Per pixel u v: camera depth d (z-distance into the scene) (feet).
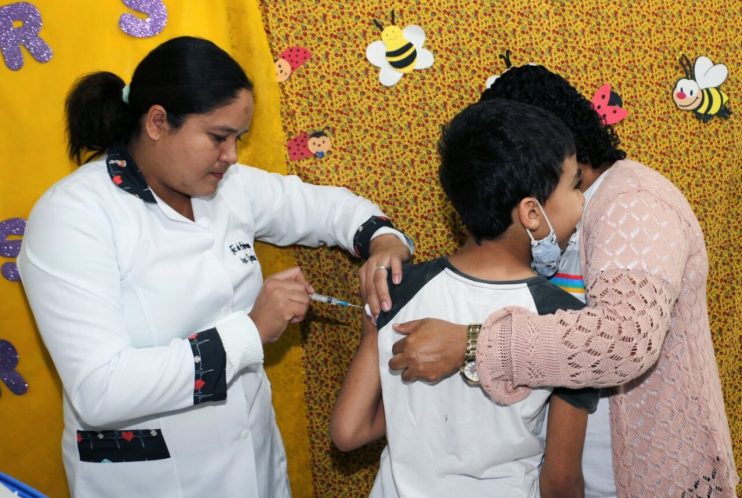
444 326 3.34
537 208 3.25
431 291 3.52
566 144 3.28
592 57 5.57
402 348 3.38
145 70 3.75
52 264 3.67
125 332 3.78
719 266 6.11
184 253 4.09
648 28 5.60
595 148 3.86
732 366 6.22
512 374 3.22
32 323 5.05
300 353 5.80
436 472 3.51
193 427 4.13
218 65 3.71
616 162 3.94
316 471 6.03
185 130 3.72
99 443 4.10
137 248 3.92
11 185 4.83
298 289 4.09
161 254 3.99
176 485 4.17
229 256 4.34
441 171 3.44
